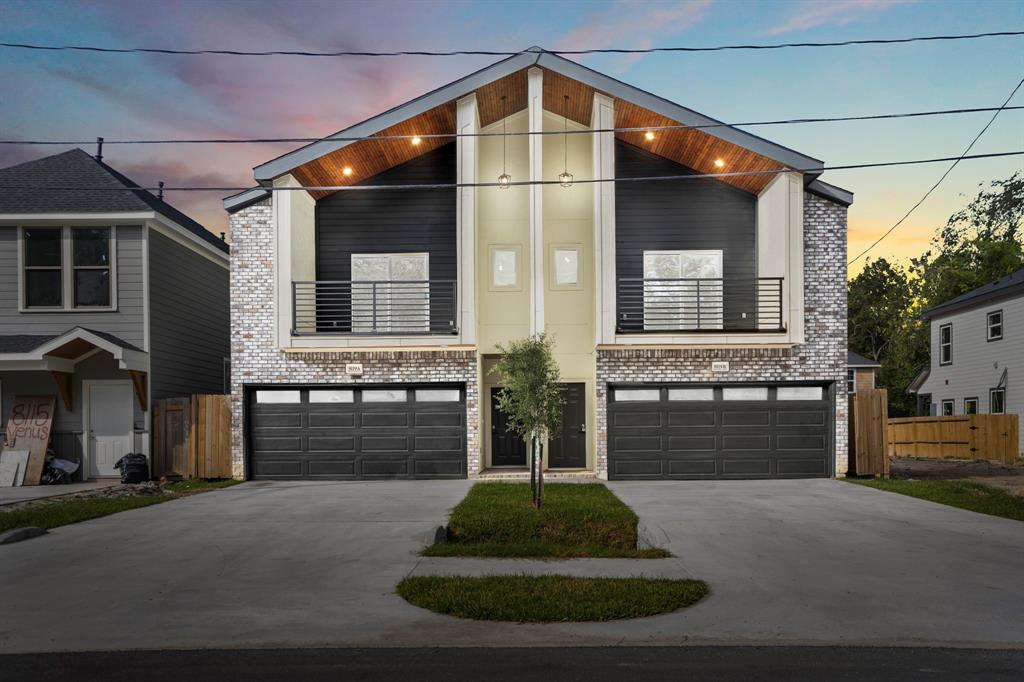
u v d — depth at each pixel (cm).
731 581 815
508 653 602
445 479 1741
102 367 1822
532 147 1753
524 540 1102
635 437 1722
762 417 1725
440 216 1898
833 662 578
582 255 1864
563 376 1844
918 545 996
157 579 826
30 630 656
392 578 829
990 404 2897
